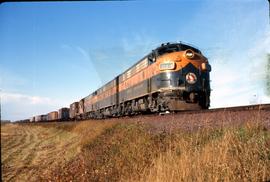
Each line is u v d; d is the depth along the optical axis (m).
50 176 11.53
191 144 8.49
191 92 18.97
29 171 13.78
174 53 19.28
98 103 39.91
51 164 14.70
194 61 19.23
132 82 25.20
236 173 6.25
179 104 18.50
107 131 17.59
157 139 10.54
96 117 41.53
